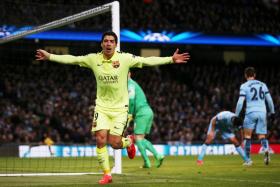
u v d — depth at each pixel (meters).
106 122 11.26
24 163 21.56
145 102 17.69
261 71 46.94
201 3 44.72
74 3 39.50
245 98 18.47
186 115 37.84
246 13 45.44
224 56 48.84
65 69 40.41
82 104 36.25
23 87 36.91
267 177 13.50
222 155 29.05
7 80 37.16
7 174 14.52
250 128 18.50
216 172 15.44
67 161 23.00
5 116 33.06
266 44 43.22
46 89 37.09
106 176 11.26
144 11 41.19
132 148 12.94
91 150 29.06
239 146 19.17
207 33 41.75
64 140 33.12
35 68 39.72
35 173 15.15
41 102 35.97
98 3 40.72
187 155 29.80
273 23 45.31
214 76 44.44
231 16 44.81
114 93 11.27
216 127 19.61
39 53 11.20
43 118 34.06
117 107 11.29
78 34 37.56
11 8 19.69
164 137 35.25
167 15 42.88
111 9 14.71
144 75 41.94
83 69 40.59
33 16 19.81
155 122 36.34
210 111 39.03
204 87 43.25
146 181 11.92
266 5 48.75
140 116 17.50
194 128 36.75
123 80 11.29
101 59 11.29
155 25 40.44
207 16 43.56
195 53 47.78
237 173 14.98
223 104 40.25
